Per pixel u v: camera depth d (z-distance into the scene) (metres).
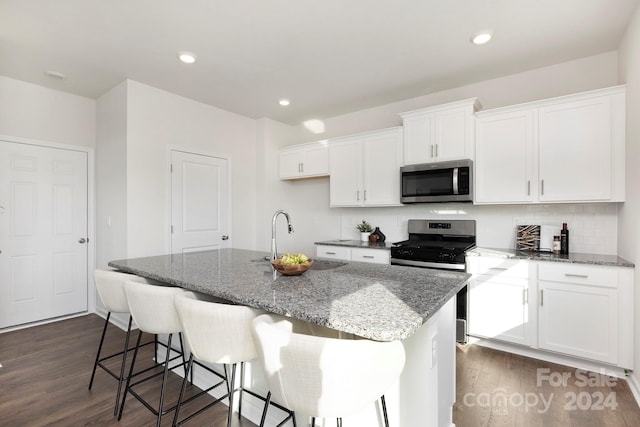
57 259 3.53
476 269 2.76
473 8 2.12
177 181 3.64
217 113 4.07
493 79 3.20
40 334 3.11
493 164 2.87
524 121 2.73
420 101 3.68
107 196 3.52
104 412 1.88
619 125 2.36
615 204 2.62
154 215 3.43
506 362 2.50
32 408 1.92
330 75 3.13
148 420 1.81
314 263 2.30
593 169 2.45
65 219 3.58
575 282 2.34
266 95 3.65
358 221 4.17
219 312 1.28
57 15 2.18
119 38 2.48
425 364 1.31
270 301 1.30
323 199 4.53
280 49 2.65
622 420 1.80
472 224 3.28
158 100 3.46
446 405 1.63
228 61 2.85
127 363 2.50
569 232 2.80
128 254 3.22
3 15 2.18
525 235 2.92
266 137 4.48
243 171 4.39
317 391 0.96
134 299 1.66
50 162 3.47
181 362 2.29
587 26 2.31
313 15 2.20
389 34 2.42
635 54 2.13
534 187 2.68
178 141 3.65
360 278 1.74
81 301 3.70
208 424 1.78
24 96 3.29
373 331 0.99
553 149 2.60
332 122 4.45
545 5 2.08
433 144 3.19
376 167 3.62
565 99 2.55
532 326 2.51
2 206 3.18
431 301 1.29
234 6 2.10
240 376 1.84
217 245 4.05
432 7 2.11
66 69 3.01
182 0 2.04
